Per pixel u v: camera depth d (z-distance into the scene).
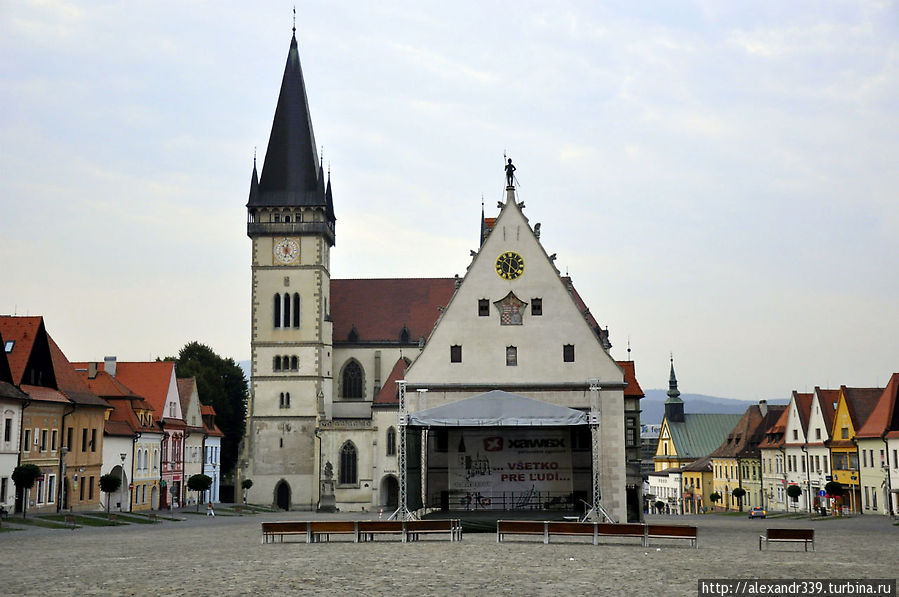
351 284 145.88
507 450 71.06
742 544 48.78
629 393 86.94
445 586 27.41
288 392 132.88
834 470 116.81
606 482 71.12
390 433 127.44
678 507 192.25
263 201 135.12
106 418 98.44
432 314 143.00
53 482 82.50
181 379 127.44
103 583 28.47
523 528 45.97
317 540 48.38
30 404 78.00
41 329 82.12
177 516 89.31
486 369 73.62
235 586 27.48
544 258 74.69
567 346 73.75
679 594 25.75
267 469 131.25
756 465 148.88
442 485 71.19
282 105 138.38
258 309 134.25
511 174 75.94
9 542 49.53
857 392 115.38
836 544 49.84
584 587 27.28
